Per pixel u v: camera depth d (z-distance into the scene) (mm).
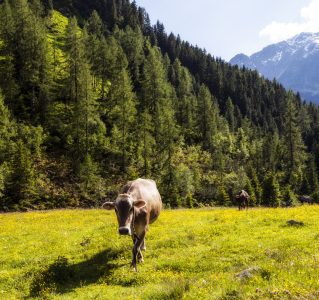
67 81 68688
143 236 7289
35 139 54062
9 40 74750
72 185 50719
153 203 8375
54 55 90375
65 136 60750
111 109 73250
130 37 133125
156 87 78625
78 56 67188
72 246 10664
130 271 7203
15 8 81562
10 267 8633
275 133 130750
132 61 116875
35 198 44906
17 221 19188
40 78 68250
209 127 88000
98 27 143750
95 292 6238
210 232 10773
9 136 51656
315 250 7355
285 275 5395
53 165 53781
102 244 10359
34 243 11477
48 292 6551
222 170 69375
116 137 61656
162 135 65312
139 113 75938
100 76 84750
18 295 6574
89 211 23188
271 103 192375
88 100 56250
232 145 92062
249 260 7195
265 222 12242
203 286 5527
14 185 44281
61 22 139250
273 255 7203
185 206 53125
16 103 63969
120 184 55312
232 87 171125
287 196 64625
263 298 4461
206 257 7809
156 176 60031
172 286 5531
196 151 79375
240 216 14203
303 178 83062
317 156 108500
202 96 87875
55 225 15812
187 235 10352
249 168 77188
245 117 145250
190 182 58031
